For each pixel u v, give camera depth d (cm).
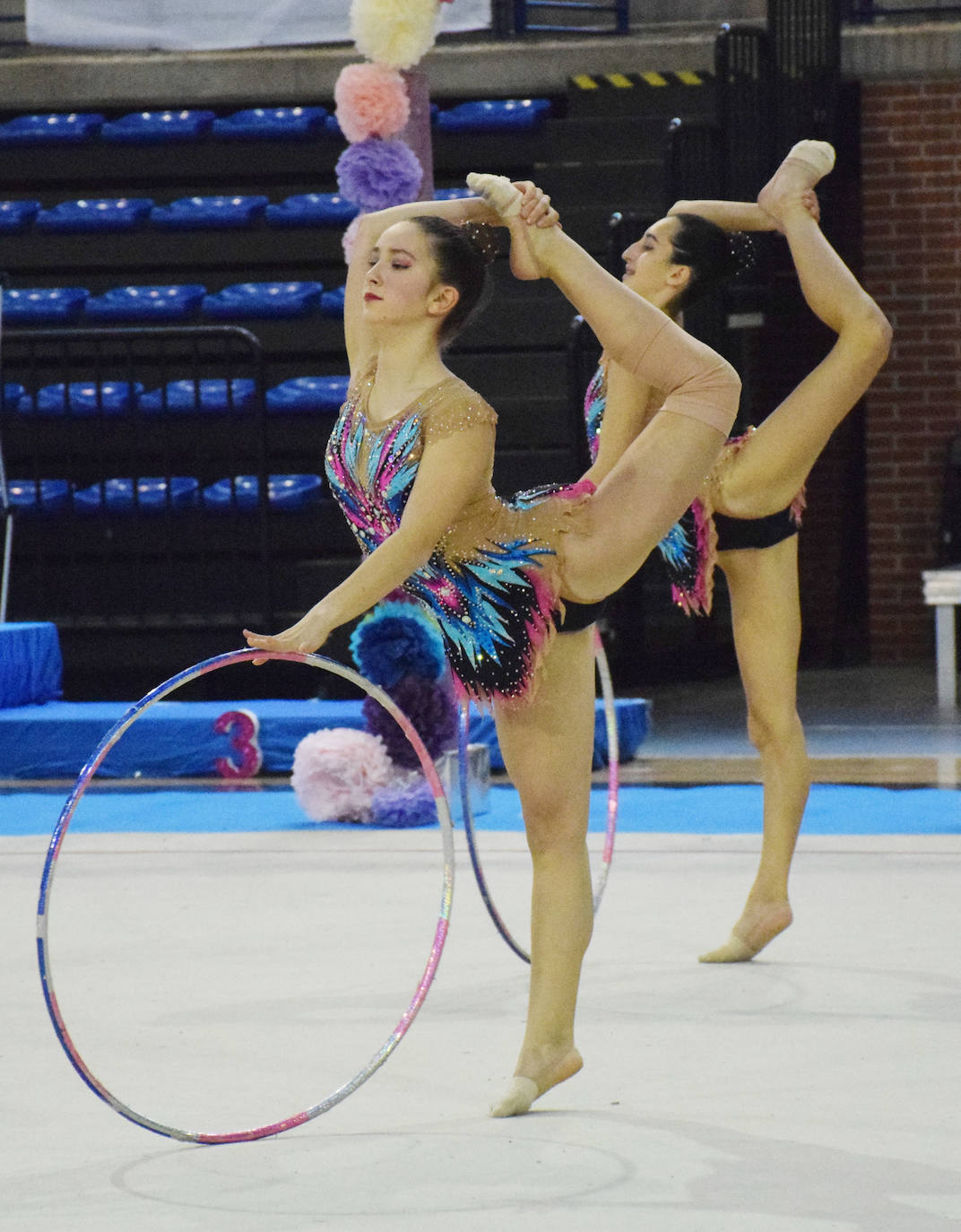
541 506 1133
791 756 1520
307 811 2242
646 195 3656
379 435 1102
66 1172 1043
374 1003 1401
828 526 4138
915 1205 954
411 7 1989
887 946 1552
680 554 1512
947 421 3900
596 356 3538
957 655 3928
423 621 2205
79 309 3684
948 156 3841
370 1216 959
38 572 3416
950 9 3822
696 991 1422
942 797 2330
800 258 1492
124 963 1540
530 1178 1013
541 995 1158
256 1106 1161
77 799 1039
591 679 1176
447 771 2214
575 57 3872
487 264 1168
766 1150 1050
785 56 3534
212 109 4056
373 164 1984
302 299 3609
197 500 3384
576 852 1166
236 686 3419
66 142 3919
